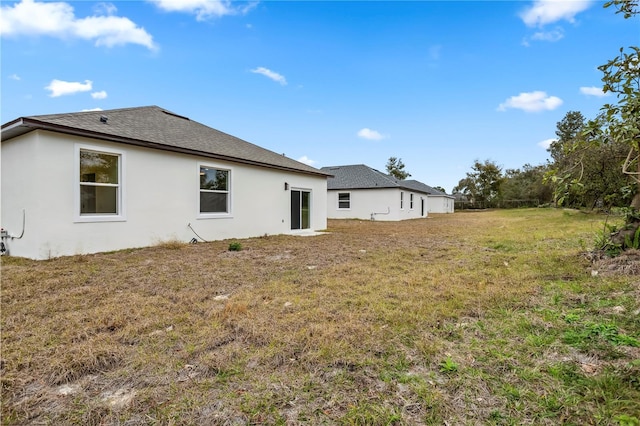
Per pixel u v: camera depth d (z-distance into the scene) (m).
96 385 2.06
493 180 41.81
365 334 2.74
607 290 3.68
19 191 6.66
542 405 1.77
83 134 6.62
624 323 2.79
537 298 3.60
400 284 4.41
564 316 3.02
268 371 2.20
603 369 2.09
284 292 4.11
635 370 2.03
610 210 7.63
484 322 2.97
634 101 3.69
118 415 1.76
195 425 1.68
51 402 1.88
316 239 10.26
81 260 6.23
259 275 5.12
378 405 1.82
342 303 3.61
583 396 1.83
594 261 5.04
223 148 10.45
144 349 2.54
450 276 4.80
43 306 3.61
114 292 4.20
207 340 2.69
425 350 2.43
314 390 1.98
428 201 37.44
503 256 6.35
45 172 6.27
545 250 6.77
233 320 3.11
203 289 4.32
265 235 11.30
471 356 2.34
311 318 3.14
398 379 2.07
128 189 7.60
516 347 2.45
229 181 10.20
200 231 9.26
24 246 6.56
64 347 2.57
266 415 1.75
